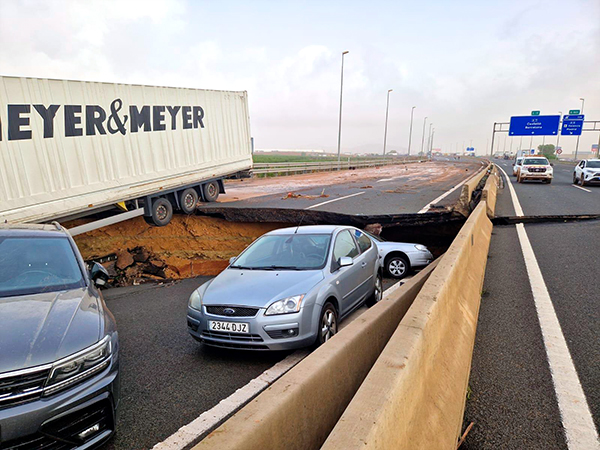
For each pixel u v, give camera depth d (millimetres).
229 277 5582
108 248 11742
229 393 4230
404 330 2471
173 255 12250
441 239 11719
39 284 3992
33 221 8648
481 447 2670
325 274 5465
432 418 2373
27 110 8516
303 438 2162
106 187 10289
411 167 51938
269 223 12891
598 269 6574
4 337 3014
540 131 54562
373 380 1917
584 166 23484
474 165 56875
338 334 2941
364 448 1480
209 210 13273
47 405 2836
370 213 11836
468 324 4086
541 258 7457
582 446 2656
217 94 14773
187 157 13164
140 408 3959
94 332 3312
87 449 3088
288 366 4809
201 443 1662
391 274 9320
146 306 8008
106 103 10266
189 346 5648
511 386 3379
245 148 16906
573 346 4039
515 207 13789
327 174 35938
